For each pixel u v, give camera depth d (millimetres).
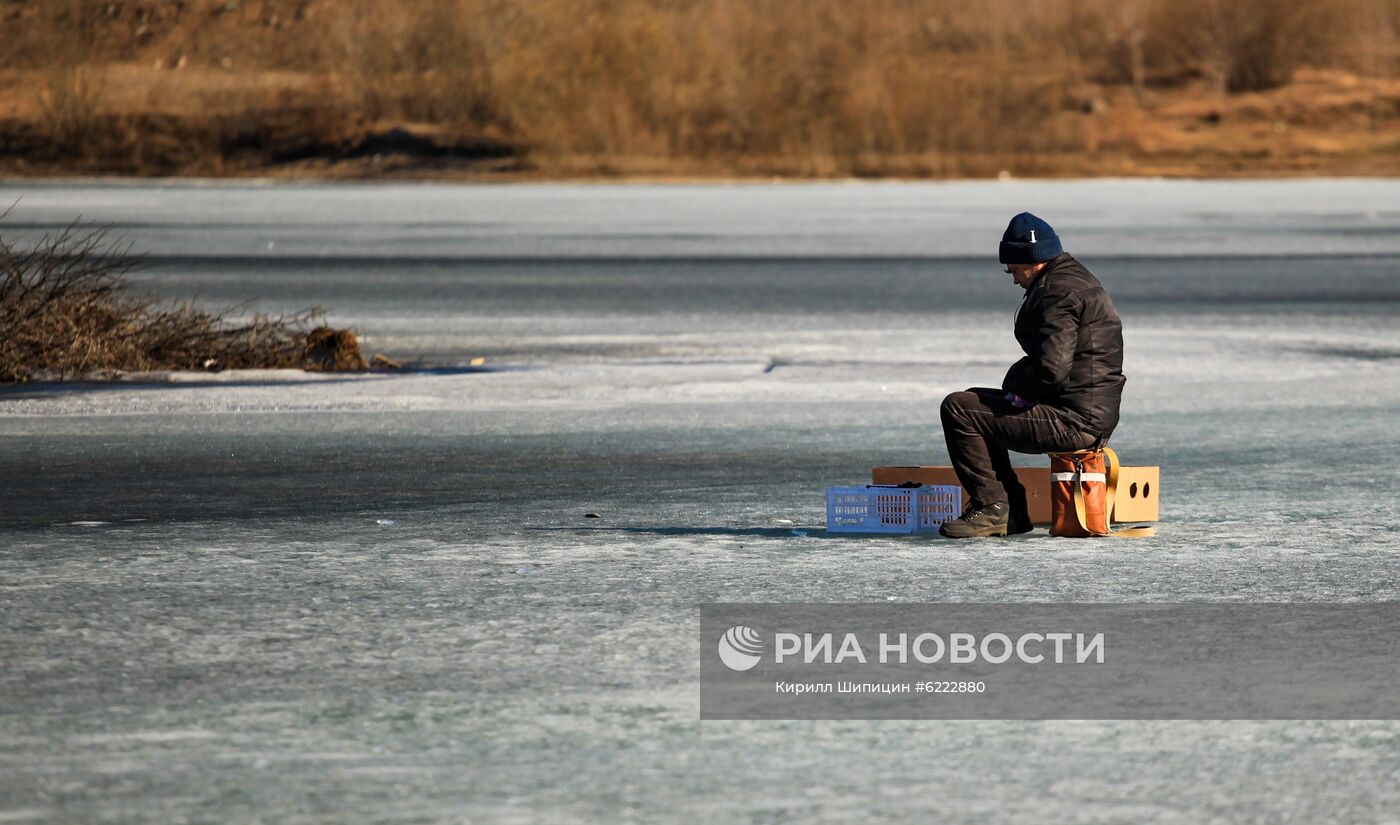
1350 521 36781
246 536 35156
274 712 22781
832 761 20875
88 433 50281
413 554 33188
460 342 75438
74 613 28250
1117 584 30391
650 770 20531
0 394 58406
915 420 53000
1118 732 22031
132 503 39188
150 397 57719
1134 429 51188
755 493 40594
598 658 25422
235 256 121125
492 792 19766
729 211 175000
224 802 19438
